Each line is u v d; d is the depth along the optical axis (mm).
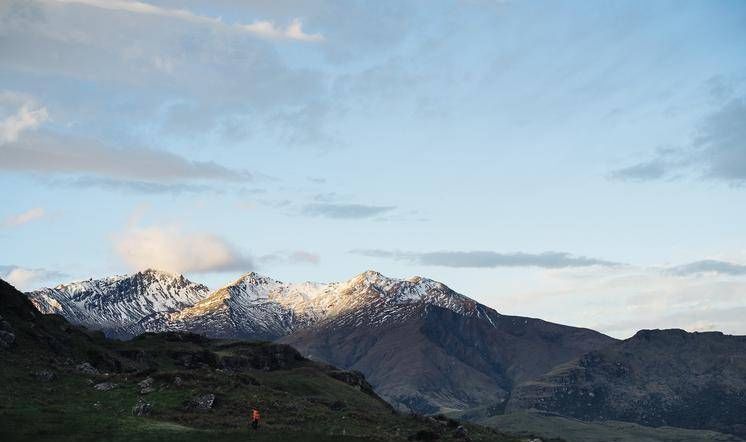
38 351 126375
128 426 93812
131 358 172500
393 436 113188
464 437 130500
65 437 87750
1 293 139625
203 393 112250
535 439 144750
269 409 114375
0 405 95438
